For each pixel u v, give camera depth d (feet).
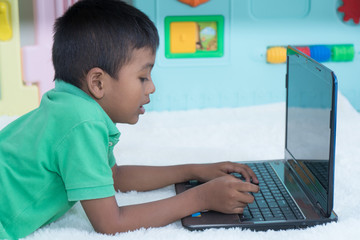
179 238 2.40
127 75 2.56
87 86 2.58
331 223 2.50
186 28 5.00
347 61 5.26
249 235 2.41
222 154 3.85
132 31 2.54
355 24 5.19
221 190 2.57
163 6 4.91
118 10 2.60
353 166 3.55
